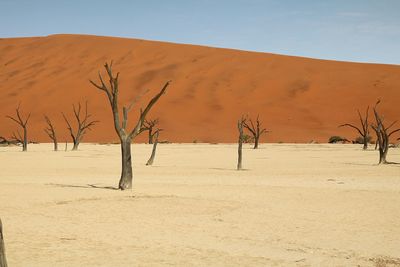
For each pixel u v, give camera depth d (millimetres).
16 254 10102
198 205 16766
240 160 32906
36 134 88750
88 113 94875
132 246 10945
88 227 13000
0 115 95312
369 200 18203
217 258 10023
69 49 122688
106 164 38312
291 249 10875
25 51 123812
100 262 9602
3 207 16094
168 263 9602
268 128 89938
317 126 91562
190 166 36000
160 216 14711
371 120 93375
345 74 110062
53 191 20359
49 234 12062
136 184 23453
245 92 102312
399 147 68125
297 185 23047
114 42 126188
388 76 108875
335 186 22641
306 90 103062
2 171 31891
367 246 11227
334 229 13016
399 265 9727
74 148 61000
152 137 83188
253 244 11305
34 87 105188
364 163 38719
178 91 101875
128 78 107125
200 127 90312
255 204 17109
